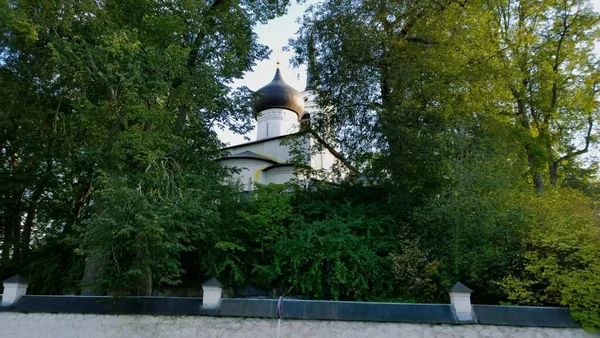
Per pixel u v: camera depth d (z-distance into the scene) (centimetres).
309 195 1474
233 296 1138
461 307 776
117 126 1177
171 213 842
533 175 1786
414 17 1538
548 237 832
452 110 1381
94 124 1183
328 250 1046
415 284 981
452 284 943
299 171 1655
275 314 810
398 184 1343
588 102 1797
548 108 1838
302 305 816
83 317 855
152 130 1097
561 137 1970
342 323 793
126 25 1221
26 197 1445
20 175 1351
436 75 1423
